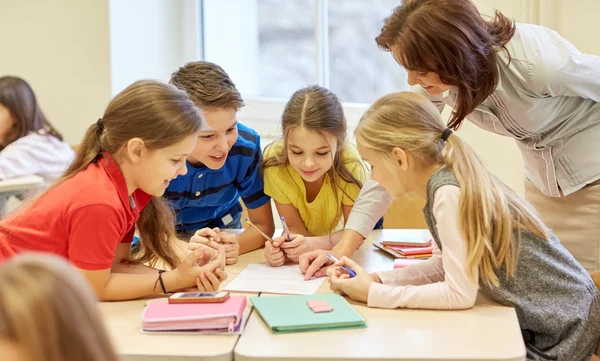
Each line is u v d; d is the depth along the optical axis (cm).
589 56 167
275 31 327
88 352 50
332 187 188
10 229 134
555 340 131
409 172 134
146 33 306
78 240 129
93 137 138
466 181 127
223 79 170
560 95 168
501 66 162
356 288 131
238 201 219
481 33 145
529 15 255
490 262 129
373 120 136
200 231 166
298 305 125
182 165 139
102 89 288
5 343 49
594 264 189
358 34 316
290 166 187
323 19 319
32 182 222
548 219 198
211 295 124
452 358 103
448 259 126
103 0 282
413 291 127
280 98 328
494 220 128
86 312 52
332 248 173
